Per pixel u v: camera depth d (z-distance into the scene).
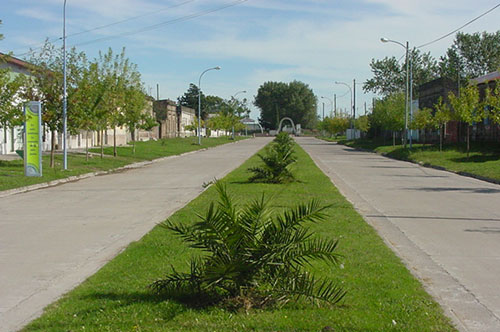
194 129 84.69
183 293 5.91
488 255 8.52
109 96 32.22
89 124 28.12
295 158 20.48
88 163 29.11
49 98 25.52
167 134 78.19
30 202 15.44
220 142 71.31
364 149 54.59
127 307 5.60
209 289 5.75
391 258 7.88
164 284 5.88
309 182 19.73
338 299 5.54
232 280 5.53
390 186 19.47
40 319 5.46
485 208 13.80
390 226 11.13
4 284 6.97
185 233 5.87
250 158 37.56
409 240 9.70
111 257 8.41
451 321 5.34
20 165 25.55
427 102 52.56
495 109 29.88
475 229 10.81
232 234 5.54
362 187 19.11
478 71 79.31
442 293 6.48
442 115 36.53
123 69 34.56
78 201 15.57
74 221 11.99
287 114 135.75
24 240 9.85
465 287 6.75
